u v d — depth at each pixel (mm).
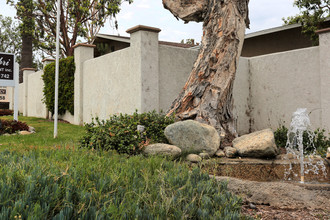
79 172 3002
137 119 6812
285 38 16203
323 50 8508
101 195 2363
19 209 1835
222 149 6711
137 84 9062
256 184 3637
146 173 3307
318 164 5312
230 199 2600
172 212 2289
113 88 10531
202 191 2619
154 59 9180
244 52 17688
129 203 2219
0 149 5621
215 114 7590
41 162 3314
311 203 3389
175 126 6219
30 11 23234
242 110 11031
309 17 14984
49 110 15336
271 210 3299
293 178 4543
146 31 9062
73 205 2125
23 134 9641
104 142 5680
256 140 6145
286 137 7555
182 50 9938
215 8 7906
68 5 23688
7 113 21062
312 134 7258
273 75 10367
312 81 9125
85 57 12766
